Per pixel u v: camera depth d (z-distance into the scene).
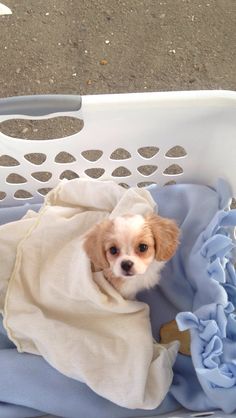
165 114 0.47
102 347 0.46
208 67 0.72
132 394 0.44
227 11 0.76
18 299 0.49
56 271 0.48
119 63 0.72
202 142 0.50
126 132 0.48
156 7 0.76
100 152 0.66
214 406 0.45
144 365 0.45
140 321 0.47
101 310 0.48
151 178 0.54
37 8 0.76
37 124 0.68
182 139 0.49
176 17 0.75
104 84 0.71
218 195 0.52
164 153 0.51
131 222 0.43
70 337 0.47
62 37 0.74
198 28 0.75
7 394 0.46
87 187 0.51
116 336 0.47
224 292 0.45
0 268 0.50
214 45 0.73
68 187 0.52
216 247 0.47
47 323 0.47
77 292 0.47
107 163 0.52
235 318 0.47
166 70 0.72
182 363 0.48
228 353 0.44
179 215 0.53
